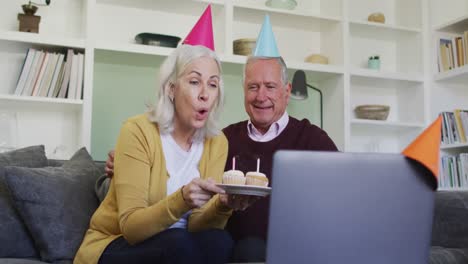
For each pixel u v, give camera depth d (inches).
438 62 144.3
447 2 148.6
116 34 128.9
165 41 121.7
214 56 60.2
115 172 55.5
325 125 143.5
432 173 33.2
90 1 115.1
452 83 146.8
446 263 67.2
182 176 58.9
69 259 66.9
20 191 66.7
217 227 57.6
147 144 56.2
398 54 155.6
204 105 58.2
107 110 126.1
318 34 148.4
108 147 125.4
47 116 120.7
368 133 152.8
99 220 57.1
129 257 50.0
